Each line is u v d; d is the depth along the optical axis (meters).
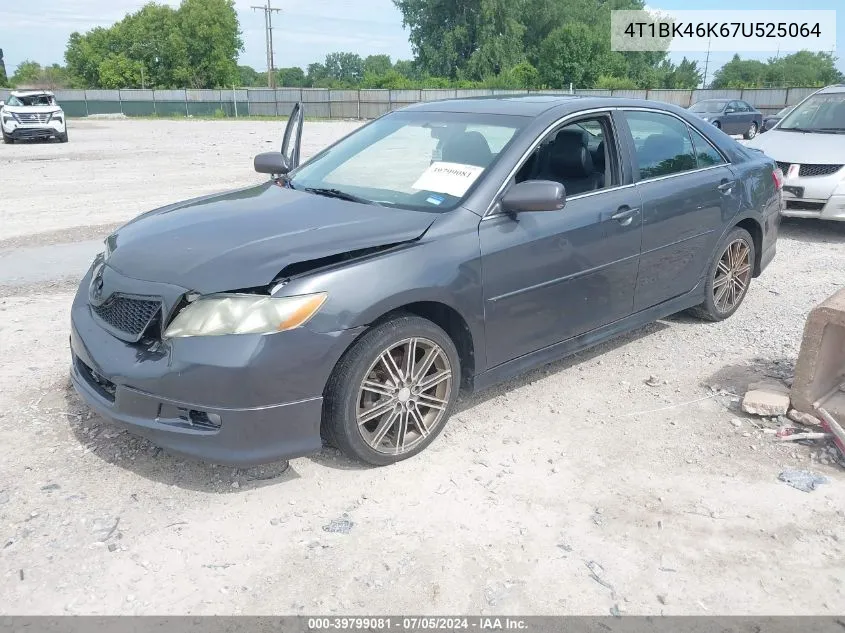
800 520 3.23
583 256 4.23
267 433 3.18
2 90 53.84
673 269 4.97
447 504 3.32
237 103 56.53
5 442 3.77
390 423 3.56
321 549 3.01
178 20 81.12
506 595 2.77
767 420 4.09
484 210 3.81
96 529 3.10
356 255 3.39
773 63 78.19
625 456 3.75
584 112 4.40
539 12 69.56
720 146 5.42
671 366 4.90
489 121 4.32
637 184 4.60
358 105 52.59
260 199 4.14
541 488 3.46
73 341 3.65
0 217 9.96
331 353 3.23
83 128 34.34
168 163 16.95
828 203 8.48
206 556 2.96
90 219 9.86
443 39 69.19
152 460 3.63
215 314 3.11
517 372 4.12
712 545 3.06
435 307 3.74
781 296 6.48
